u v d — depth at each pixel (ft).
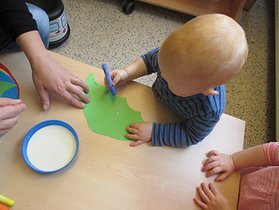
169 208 2.12
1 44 2.72
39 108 2.42
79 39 4.91
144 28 5.16
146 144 2.36
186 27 1.87
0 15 2.45
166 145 2.37
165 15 5.34
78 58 4.75
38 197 2.09
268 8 5.52
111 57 4.82
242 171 2.58
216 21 1.84
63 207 2.06
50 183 2.14
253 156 2.36
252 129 4.42
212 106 2.20
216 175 2.29
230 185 2.27
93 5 5.28
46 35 3.17
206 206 2.13
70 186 2.14
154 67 2.63
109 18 5.18
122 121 2.43
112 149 2.30
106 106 2.48
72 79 2.47
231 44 1.81
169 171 2.26
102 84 2.59
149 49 4.95
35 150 2.23
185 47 1.81
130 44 4.97
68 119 2.40
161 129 2.37
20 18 2.47
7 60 2.59
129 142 2.35
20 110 2.20
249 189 2.40
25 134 2.30
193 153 2.36
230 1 5.14
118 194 2.14
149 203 2.12
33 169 2.14
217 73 1.85
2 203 2.03
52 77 2.41
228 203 2.17
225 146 2.43
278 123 4.10
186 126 2.41
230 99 4.63
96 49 4.86
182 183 2.22
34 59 2.43
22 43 2.47
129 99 2.54
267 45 5.16
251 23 5.33
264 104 4.63
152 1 5.06
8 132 2.30
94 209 2.07
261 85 4.79
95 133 2.36
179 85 2.00
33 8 3.07
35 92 2.47
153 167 2.26
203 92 2.00
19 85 2.48
